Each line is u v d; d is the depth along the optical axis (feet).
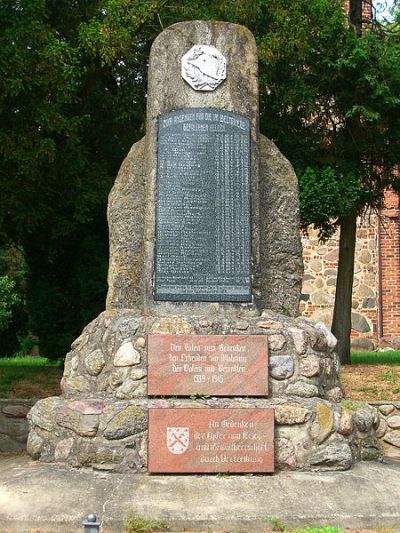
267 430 17.66
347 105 32.48
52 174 29.07
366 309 49.06
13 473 17.60
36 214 29.07
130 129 32.78
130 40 29.25
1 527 15.37
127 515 15.47
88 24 30.07
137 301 20.21
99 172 30.30
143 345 18.45
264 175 20.81
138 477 17.15
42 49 27.22
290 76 32.24
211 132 20.02
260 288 20.02
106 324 19.20
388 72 31.27
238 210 19.80
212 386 18.21
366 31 33.76
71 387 19.02
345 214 31.63
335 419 18.25
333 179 30.83
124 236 20.42
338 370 20.03
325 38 31.73
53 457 18.13
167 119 20.02
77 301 30.42
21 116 27.96
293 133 33.19
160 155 19.84
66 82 27.81
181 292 19.42
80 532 15.21
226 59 20.54
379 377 28.22
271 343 18.69
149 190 19.94
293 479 17.16
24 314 44.27
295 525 15.48
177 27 20.61
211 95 20.38
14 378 28.40
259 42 30.42
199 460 17.44
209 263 19.57
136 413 17.69
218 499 16.14
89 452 17.61
